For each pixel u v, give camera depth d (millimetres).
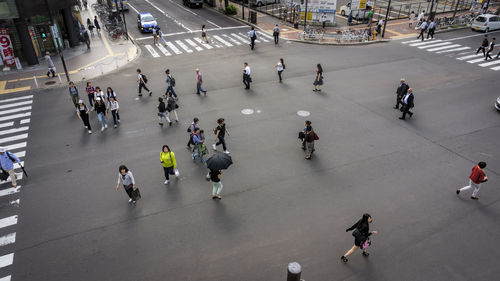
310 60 25281
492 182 11812
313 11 35375
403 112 16000
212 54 26891
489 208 10586
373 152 13578
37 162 13203
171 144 14227
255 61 25078
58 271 8586
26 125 16172
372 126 15633
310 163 12859
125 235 9648
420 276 8312
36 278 8398
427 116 16656
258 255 8922
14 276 8461
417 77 21906
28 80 21984
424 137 14727
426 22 30203
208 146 14008
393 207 10633
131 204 10844
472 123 15984
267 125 15703
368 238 8398
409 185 11656
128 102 18391
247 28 35031
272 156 13273
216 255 8938
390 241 9352
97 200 11086
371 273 8391
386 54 26844
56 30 25609
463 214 10336
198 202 10875
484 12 39469
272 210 10492
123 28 33406
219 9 43062
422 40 30641
